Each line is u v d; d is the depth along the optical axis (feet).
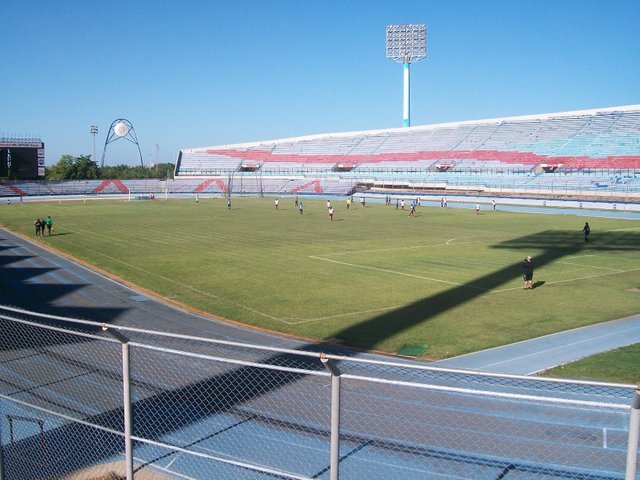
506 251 135.54
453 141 395.75
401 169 391.04
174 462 34.63
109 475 32.60
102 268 111.24
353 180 401.70
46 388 46.55
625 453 35.17
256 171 454.40
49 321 71.46
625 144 318.45
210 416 41.04
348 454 35.27
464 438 37.29
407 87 440.86
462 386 47.70
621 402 43.01
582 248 140.97
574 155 328.49
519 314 75.61
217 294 88.17
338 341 63.72
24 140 316.19
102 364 52.13
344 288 92.68
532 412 41.16
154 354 55.06
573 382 21.70
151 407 42.70
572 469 33.35
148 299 85.25
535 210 263.49
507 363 55.62
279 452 35.73
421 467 33.65
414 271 108.27
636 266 115.03
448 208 282.77
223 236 162.61
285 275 103.76
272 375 49.70
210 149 499.92
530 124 374.84
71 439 37.73
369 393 45.01
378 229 183.83
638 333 66.44
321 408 42.24
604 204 265.54
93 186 426.10
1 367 51.26
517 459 34.50
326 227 189.78
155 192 437.99
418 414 40.96
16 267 113.19
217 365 52.29
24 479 32.48
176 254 128.47
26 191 396.57
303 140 478.18
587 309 78.38
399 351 59.88
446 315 75.20
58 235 165.27
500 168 346.13
